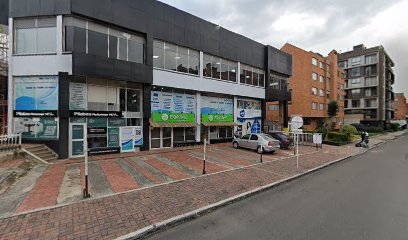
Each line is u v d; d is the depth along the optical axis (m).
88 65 12.48
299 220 5.20
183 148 16.75
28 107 12.76
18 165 9.38
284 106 27.64
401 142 27.14
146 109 15.34
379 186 8.00
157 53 16.02
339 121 43.56
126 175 8.94
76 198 6.27
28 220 4.88
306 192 7.38
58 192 6.76
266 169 10.45
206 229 4.82
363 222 5.05
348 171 10.72
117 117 14.48
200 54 18.53
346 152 17.11
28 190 6.90
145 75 14.85
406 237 4.36
